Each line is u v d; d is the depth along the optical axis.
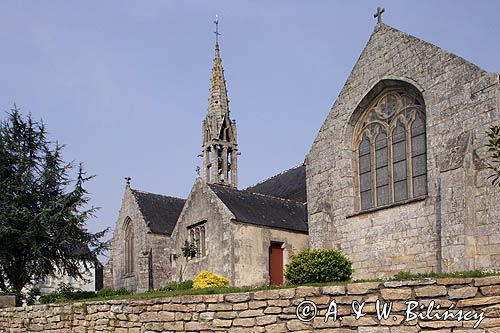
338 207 26.20
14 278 32.62
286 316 13.70
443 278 11.85
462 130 20.92
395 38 24.33
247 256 29.00
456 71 21.47
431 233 21.70
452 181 20.23
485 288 11.36
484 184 19.78
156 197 48.28
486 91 20.27
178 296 16.14
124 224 47.66
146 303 16.94
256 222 29.77
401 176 24.03
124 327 17.50
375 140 25.48
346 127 26.41
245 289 15.64
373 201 25.22
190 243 31.72
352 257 25.00
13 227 31.22
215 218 30.41
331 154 27.02
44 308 20.97
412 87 23.42
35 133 34.09
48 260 32.81
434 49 22.44
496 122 19.75
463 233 19.58
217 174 45.72
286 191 40.59
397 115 24.55
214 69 48.06
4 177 33.06
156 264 43.09
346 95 26.62
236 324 14.58
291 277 20.44
